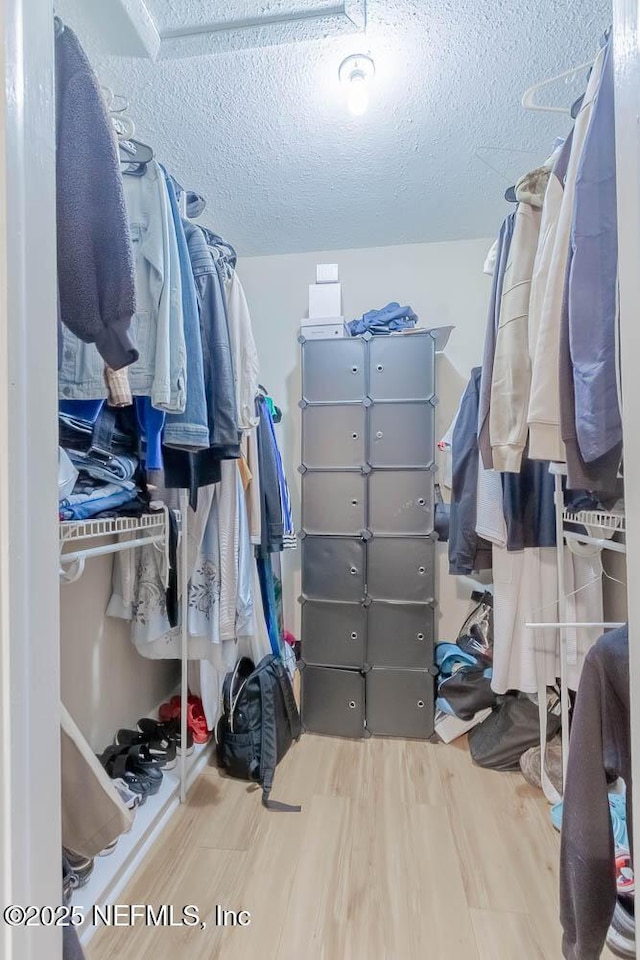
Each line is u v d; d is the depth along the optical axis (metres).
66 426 1.00
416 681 1.84
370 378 1.89
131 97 1.33
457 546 1.71
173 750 1.56
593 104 0.72
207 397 1.17
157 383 0.93
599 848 0.63
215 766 1.63
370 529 1.88
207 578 1.49
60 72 0.66
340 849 1.25
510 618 1.58
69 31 0.67
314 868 1.18
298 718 1.83
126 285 0.68
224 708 1.63
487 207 1.91
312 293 2.03
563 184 0.88
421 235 2.13
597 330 0.69
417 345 1.86
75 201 0.66
